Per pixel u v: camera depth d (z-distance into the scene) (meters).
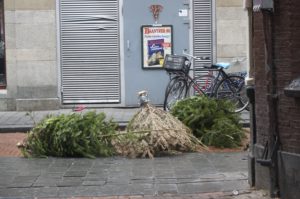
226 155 9.03
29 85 13.98
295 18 6.21
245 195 6.74
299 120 6.18
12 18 13.92
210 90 12.76
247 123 11.40
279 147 6.50
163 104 13.73
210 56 14.17
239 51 14.06
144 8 14.09
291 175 6.28
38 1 13.90
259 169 6.91
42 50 13.98
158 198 6.68
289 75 6.29
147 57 14.16
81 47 14.14
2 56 14.27
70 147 8.94
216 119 9.75
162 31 14.13
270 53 6.48
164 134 9.04
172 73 12.84
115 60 14.19
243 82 12.72
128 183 7.34
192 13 14.12
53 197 6.77
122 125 11.47
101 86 14.20
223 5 13.98
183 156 9.01
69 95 14.17
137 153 8.96
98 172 7.95
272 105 6.51
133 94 14.16
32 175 7.80
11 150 9.73
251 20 7.09
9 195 6.84
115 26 14.15
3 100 14.02
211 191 6.93
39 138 9.04
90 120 9.14
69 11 14.06
